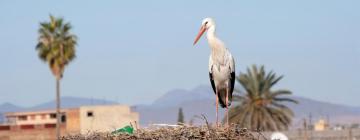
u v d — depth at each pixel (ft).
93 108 214.69
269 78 213.46
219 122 52.39
